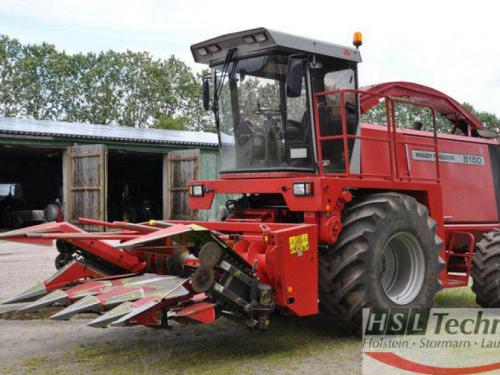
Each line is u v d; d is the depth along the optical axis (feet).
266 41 18.90
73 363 15.70
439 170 24.90
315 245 17.13
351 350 16.90
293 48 18.98
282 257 16.22
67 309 15.06
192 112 167.12
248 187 19.70
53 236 16.37
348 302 17.72
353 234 17.83
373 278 17.78
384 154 22.84
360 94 22.11
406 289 19.36
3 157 87.15
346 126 20.44
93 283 17.26
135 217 75.51
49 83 163.43
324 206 17.54
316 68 19.38
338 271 17.74
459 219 25.68
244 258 15.83
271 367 15.24
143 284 16.39
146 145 65.05
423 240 19.45
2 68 159.43
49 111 164.76
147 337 18.48
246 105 20.62
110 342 17.88
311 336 18.54
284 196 18.52
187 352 16.72
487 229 25.61
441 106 26.86
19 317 21.21
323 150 19.80
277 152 20.07
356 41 20.79
